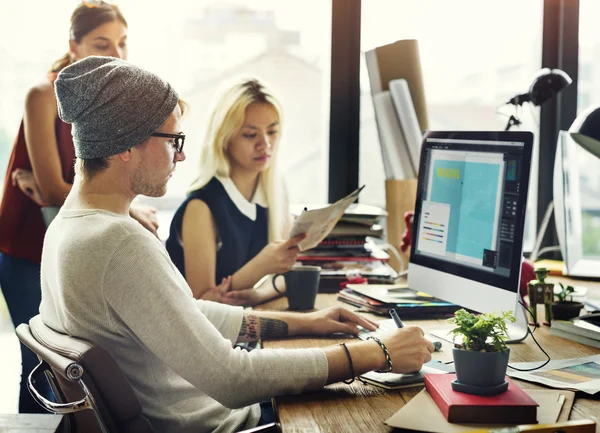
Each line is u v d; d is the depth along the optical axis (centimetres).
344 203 202
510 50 289
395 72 271
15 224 243
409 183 269
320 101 282
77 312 126
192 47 269
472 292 173
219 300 225
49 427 176
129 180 137
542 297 179
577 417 113
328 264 240
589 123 160
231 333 169
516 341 164
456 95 288
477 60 287
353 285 222
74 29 248
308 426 112
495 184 168
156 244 130
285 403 124
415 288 197
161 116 137
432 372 139
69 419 131
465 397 113
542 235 279
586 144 166
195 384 126
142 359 132
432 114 288
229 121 246
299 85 279
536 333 173
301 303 205
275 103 252
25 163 243
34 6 260
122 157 135
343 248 243
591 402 121
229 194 247
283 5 274
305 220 207
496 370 115
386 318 192
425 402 119
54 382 137
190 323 125
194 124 272
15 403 284
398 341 137
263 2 273
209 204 245
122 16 254
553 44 292
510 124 249
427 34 283
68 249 127
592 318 171
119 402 119
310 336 173
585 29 292
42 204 244
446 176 187
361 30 280
